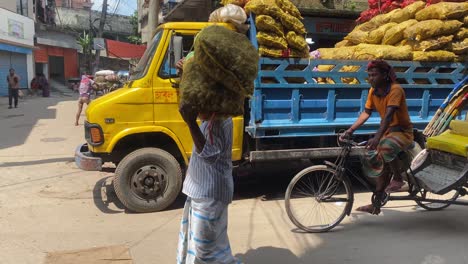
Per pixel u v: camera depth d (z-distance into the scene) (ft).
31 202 18.95
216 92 8.70
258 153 17.97
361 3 30.76
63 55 113.80
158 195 17.67
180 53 16.74
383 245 14.12
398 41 20.26
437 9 18.99
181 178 17.79
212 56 8.34
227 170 9.76
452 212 17.35
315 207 16.30
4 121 45.42
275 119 17.87
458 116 19.69
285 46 17.38
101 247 14.23
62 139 34.37
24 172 23.97
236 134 18.03
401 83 19.39
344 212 15.31
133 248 14.16
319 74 18.01
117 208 18.24
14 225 16.21
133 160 17.22
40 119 46.91
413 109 19.81
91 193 20.29
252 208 18.20
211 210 9.54
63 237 15.08
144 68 17.62
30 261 13.17
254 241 14.60
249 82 8.75
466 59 20.01
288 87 17.63
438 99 20.15
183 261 10.24
